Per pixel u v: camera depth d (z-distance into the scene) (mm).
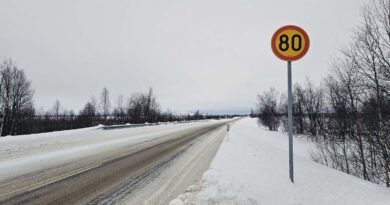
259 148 10133
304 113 32531
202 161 7828
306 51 4781
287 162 6918
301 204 3930
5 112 31047
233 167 6262
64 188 4871
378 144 10453
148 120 49188
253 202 3789
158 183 5270
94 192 4641
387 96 9133
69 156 8562
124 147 11266
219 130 24656
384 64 8625
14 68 31750
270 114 42406
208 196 3877
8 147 10070
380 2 8258
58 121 51406
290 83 4934
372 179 11750
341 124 15602
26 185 5031
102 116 49188
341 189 4898
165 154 9305
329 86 17625
